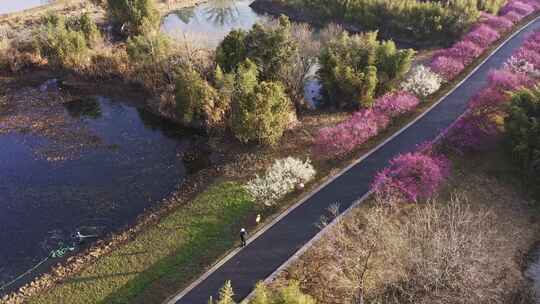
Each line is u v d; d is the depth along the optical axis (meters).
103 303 31.31
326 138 45.50
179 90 51.41
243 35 57.84
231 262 33.66
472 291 28.81
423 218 33.78
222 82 52.38
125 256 35.12
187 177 45.09
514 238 36.78
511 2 86.38
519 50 63.66
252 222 37.31
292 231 36.12
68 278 33.69
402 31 80.12
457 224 32.50
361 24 84.25
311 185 41.12
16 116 56.78
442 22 75.19
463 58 63.38
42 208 41.03
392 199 37.19
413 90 54.50
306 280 32.06
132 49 61.84
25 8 96.38
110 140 51.56
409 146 46.22
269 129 46.31
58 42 66.88
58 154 48.81
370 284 31.28
